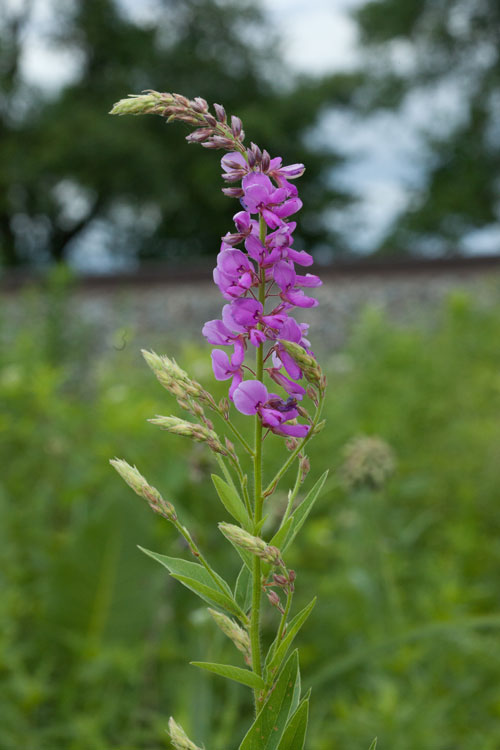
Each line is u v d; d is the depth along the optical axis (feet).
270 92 103.50
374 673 12.42
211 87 101.86
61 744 11.37
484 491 18.37
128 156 90.58
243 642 4.49
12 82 91.86
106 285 45.88
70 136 89.40
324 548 16.15
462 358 28.78
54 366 31.01
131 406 17.88
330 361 32.17
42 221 101.65
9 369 21.71
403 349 27.02
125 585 14.14
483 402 23.77
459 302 31.83
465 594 13.94
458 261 44.37
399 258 44.75
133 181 93.35
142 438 17.43
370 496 14.38
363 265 44.88
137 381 22.79
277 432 4.40
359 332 28.99
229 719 10.67
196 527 14.39
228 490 4.44
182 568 4.58
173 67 100.22
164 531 14.76
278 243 4.37
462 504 18.29
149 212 99.71
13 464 18.42
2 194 94.68
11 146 91.25
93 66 101.50
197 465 13.14
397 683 12.17
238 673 4.43
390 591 13.23
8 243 101.45
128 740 11.00
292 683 4.37
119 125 90.63
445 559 16.42
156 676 12.88
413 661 12.32
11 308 39.47
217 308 44.14
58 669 13.29
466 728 11.84
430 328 37.91
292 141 102.27
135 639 13.96
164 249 105.09
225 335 4.58
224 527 4.21
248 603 4.68
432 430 22.36
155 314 43.98
